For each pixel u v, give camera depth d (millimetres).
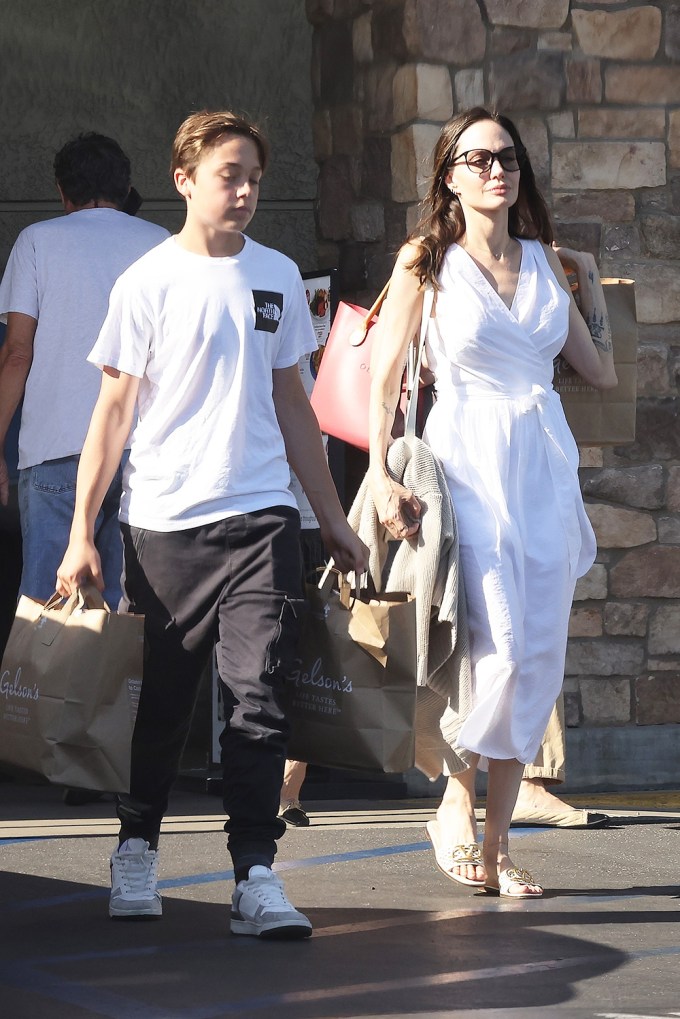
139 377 6762
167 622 6777
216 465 6676
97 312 10180
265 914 6566
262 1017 5344
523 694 7496
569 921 7102
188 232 6777
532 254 7762
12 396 10266
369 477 7617
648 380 12297
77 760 6465
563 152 12219
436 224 7668
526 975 6035
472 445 7523
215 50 14047
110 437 6812
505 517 7438
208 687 12633
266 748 6680
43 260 10156
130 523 6812
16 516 12594
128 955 6293
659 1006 5535
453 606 7297
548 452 7598
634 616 12219
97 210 10383
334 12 12992
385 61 12289
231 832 6773
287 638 6668
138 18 14070
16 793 11352
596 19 12242
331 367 8805
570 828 9930
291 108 13969
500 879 7707
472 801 7965
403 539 7531
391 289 7742
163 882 7930
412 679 6820
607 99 12281
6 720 6641
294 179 13867
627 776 12117
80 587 6766
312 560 11297
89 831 9531
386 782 11711
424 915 7203
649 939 6727
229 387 6684
